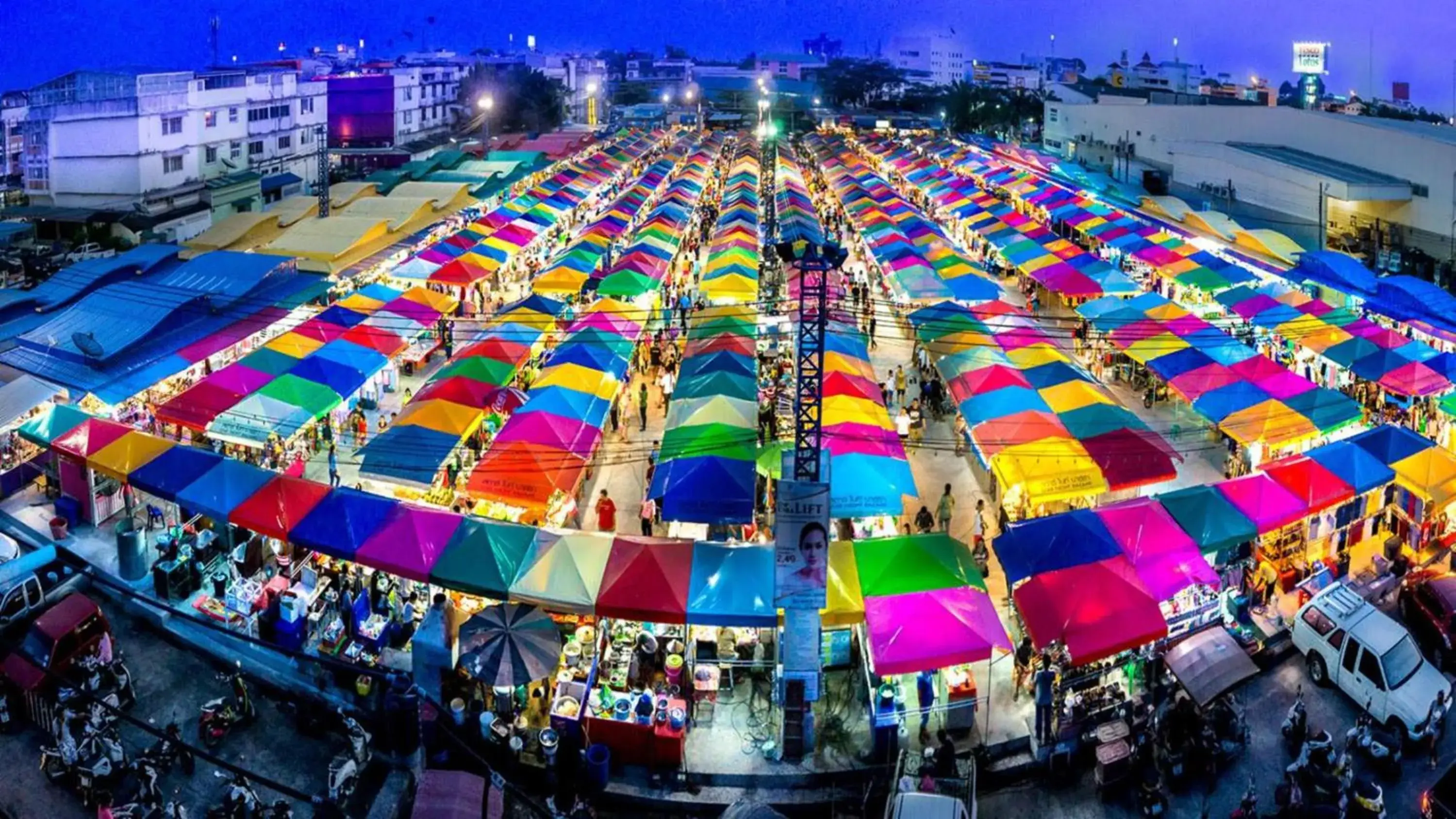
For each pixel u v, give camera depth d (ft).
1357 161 206.08
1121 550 76.13
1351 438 94.89
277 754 69.77
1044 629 69.97
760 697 75.41
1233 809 65.46
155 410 104.47
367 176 266.36
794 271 166.09
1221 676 67.15
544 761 68.03
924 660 67.41
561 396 102.73
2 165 257.96
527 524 85.87
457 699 70.59
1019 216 211.00
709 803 66.23
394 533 78.59
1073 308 171.83
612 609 72.49
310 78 307.78
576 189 243.19
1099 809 66.08
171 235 203.00
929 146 355.77
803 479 66.23
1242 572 84.28
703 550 75.82
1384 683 71.20
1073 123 335.67
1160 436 100.48
